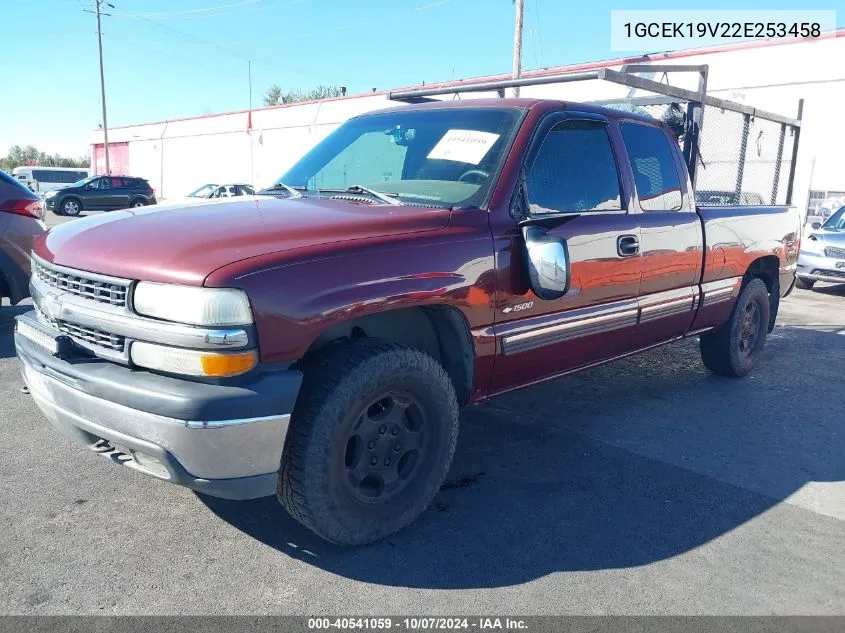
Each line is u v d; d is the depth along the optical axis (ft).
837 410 17.12
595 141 13.46
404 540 10.30
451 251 10.32
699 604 9.00
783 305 33.47
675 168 15.52
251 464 8.39
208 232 9.11
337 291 8.87
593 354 13.70
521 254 11.33
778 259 19.63
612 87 60.44
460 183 11.68
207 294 8.02
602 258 12.92
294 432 8.93
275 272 8.43
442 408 10.34
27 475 11.98
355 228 9.64
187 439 8.05
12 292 20.80
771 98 58.75
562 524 10.97
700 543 10.55
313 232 9.30
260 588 9.01
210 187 80.23
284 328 8.39
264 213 10.15
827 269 36.58
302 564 9.58
